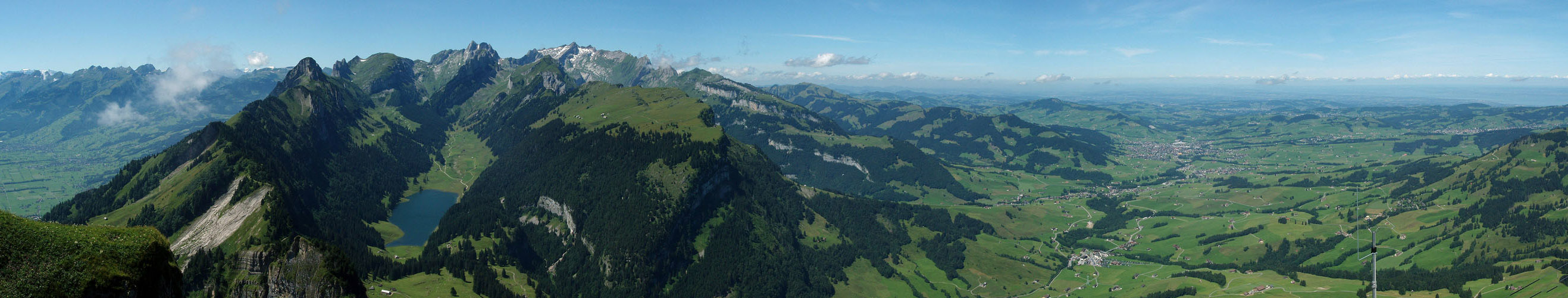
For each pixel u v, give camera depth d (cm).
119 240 10619
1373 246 15650
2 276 9369
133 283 10338
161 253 11156
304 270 19975
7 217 9869
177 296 11456
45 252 9812
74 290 9694
